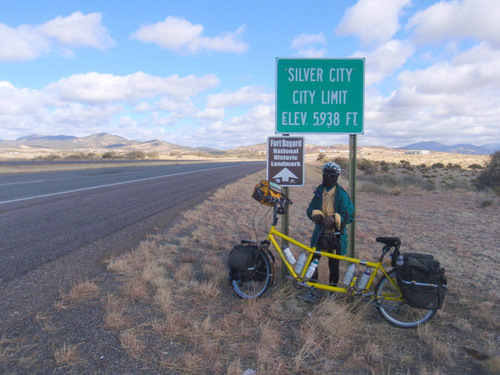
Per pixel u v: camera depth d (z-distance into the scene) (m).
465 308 4.62
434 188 22.53
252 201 14.23
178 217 10.48
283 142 5.28
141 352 3.42
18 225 8.64
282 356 3.45
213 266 5.77
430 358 3.49
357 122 5.25
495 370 3.21
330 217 4.48
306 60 5.25
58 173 28.02
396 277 4.18
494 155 22.97
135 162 54.31
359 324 4.15
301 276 4.69
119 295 4.73
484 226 9.98
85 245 7.13
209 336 3.75
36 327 3.88
